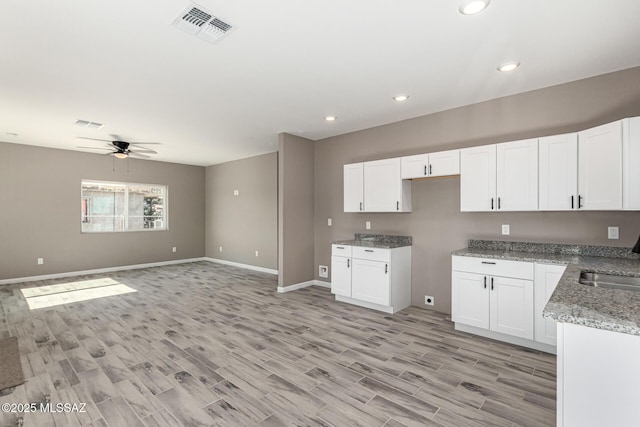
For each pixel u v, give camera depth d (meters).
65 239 6.17
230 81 3.04
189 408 2.02
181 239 7.94
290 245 5.05
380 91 3.29
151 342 3.05
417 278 4.15
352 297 4.24
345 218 5.01
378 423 1.87
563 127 3.07
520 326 2.85
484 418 1.91
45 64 2.65
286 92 3.31
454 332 3.27
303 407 2.03
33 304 4.32
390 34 2.24
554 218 3.12
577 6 1.92
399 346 2.94
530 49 2.45
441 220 3.92
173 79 2.98
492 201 3.19
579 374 1.20
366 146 4.70
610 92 2.84
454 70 2.81
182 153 6.67
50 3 1.86
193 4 1.89
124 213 7.09
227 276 6.27
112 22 2.07
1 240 5.51
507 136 3.40
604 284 2.14
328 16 2.03
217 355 2.77
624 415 1.12
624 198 2.36
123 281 5.79
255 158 6.97
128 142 5.45
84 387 2.26
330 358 2.71
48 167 5.98
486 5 1.92
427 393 2.18
